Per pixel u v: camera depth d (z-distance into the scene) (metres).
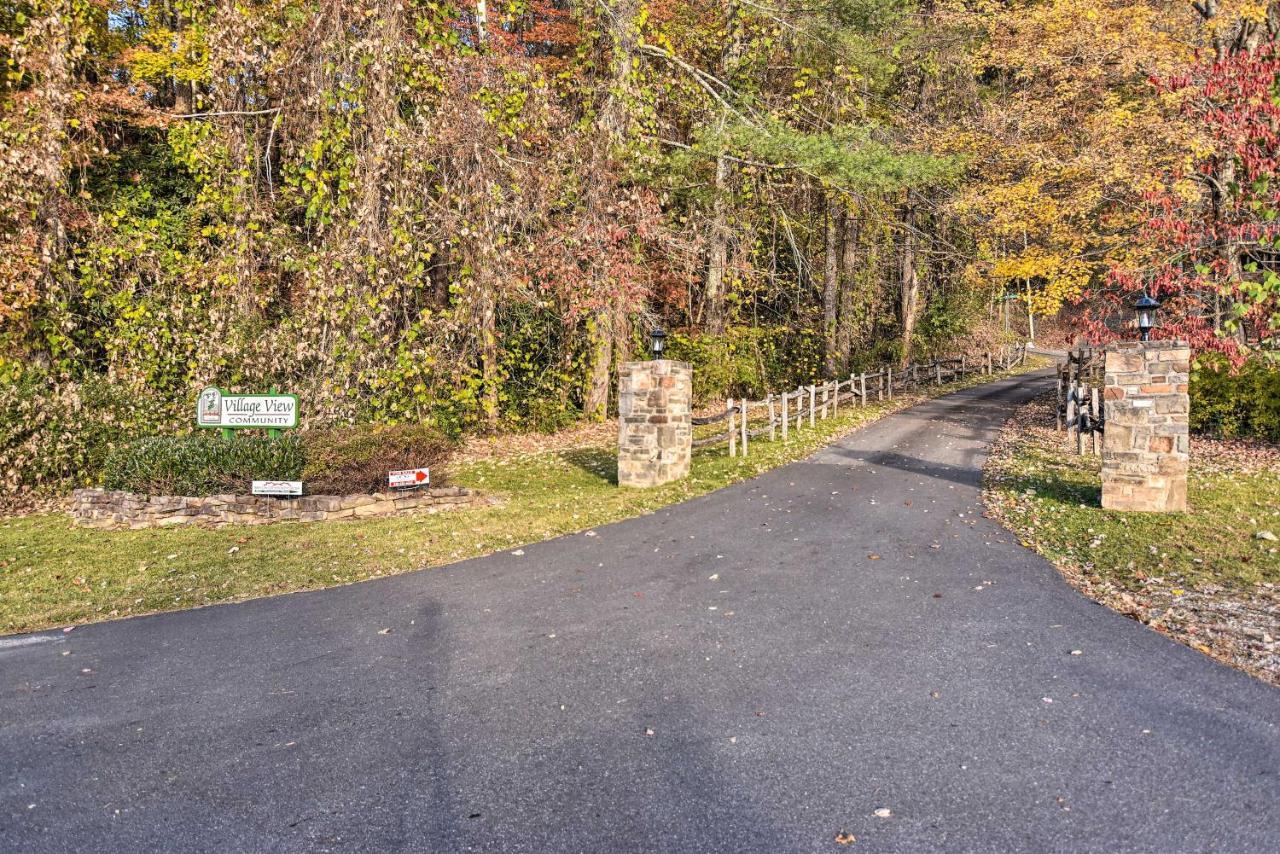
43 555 7.91
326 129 11.86
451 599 6.18
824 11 16.30
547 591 6.30
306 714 4.21
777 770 3.48
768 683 4.40
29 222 11.84
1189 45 13.98
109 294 12.82
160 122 13.55
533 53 20.30
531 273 15.52
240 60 12.55
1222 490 8.80
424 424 12.29
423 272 13.01
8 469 10.85
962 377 28.02
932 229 24.55
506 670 4.73
